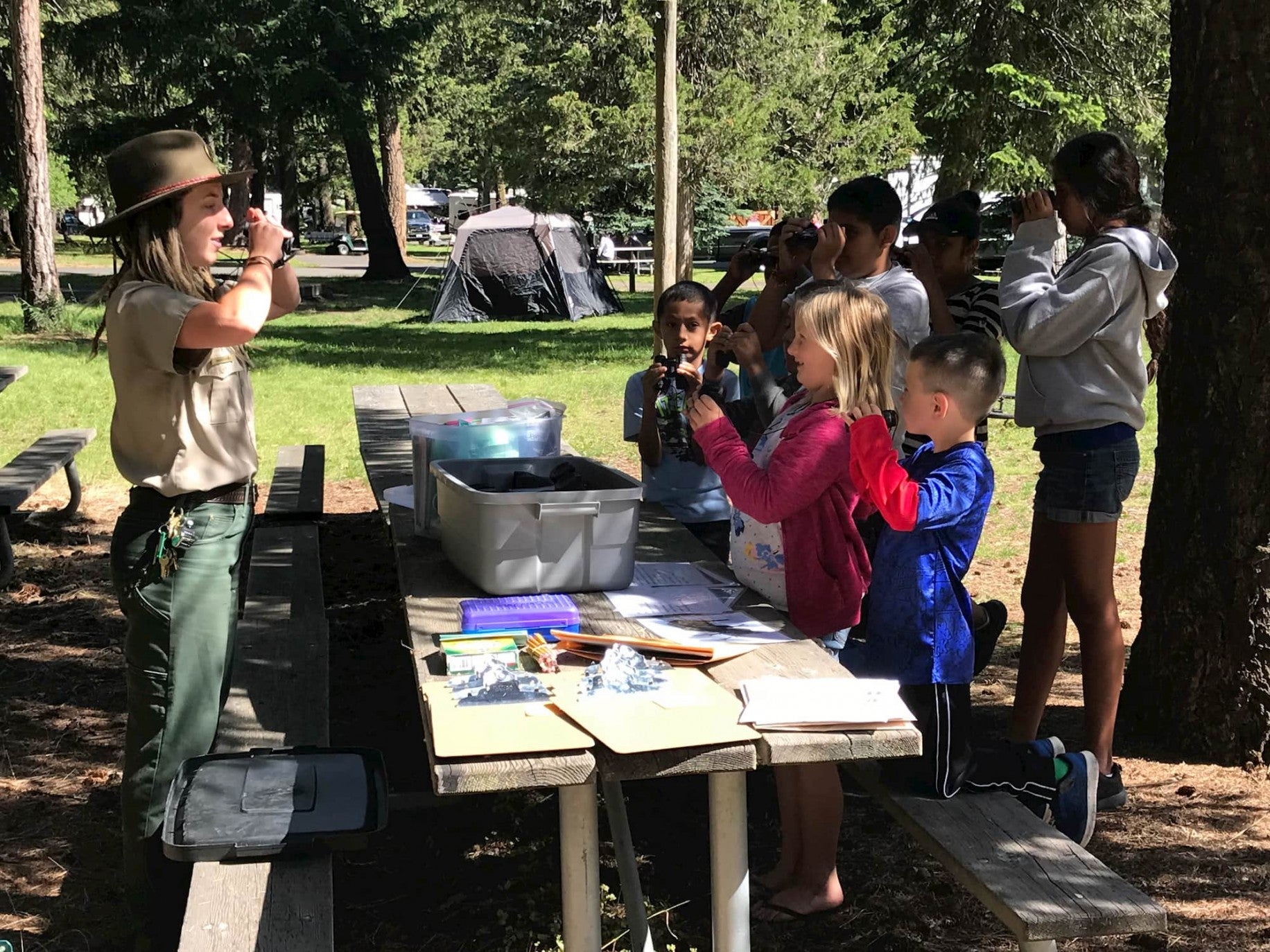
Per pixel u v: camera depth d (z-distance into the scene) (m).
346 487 8.89
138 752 3.10
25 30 18.30
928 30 20.84
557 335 20.11
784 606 3.18
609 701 2.48
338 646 5.61
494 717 2.40
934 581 2.94
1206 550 4.16
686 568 3.51
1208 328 4.06
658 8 9.95
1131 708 4.47
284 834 2.56
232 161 36.22
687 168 21.08
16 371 8.58
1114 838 3.70
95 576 6.71
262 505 8.14
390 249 31.95
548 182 22.61
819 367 3.00
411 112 37.38
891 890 3.43
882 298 3.60
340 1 28.61
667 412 4.23
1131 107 19.52
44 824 3.93
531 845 3.77
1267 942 3.15
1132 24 19.00
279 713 3.43
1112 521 3.65
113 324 2.94
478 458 3.59
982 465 2.95
